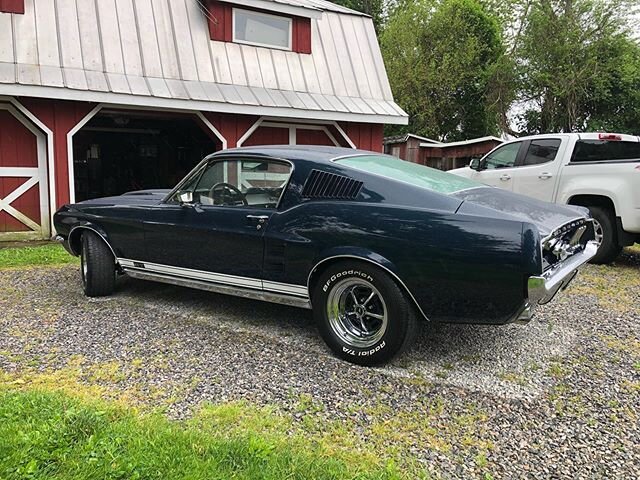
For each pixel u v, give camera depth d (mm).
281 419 2854
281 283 3941
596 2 20422
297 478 2270
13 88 7617
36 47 8328
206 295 5273
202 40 10023
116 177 14320
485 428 2834
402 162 4324
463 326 4438
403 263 3359
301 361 3658
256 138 10930
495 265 3127
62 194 8586
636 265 7312
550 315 4828
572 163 7398
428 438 2725
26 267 6539
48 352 3742
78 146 13742
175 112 9930
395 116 11125
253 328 4309
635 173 6754
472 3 23141
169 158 14539
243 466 2328
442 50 23156
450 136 24297
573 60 20734
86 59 8633
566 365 3684
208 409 2934
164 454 2375
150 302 5012
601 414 3012
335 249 3602
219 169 4352
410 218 3391
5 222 8531
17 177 8547
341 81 11297
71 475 2191
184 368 3504
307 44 11250
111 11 9328
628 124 20797
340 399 3117
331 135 11766
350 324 3709
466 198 3531
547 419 2943
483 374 3504
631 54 20359
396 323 3441
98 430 2557
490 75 22438
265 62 10562
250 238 4027
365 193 3641
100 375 3375
